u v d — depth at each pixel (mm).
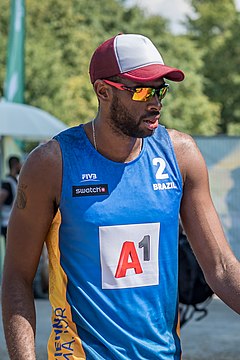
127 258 5125
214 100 71688
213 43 73062
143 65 4973
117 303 5109
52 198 5145
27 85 49156
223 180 21375
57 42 54875
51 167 5117
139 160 5199
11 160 19297
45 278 16828
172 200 5230
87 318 5113
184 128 61500
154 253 5180
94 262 5109
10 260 5281
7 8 52969
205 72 72375
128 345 5105
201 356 12859
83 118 51531
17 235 5234
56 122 21547
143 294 5152
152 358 5156
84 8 60281
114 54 5020
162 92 5078
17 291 5215
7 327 5156
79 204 5102
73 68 54938
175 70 4984
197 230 5355
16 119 20422
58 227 5172
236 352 13141
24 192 5168
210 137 21406
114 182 5141
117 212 5117
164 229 5203
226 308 17438
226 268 5312
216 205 21406
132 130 5066
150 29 64250
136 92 4977
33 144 36281
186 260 10617
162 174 5227
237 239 21250
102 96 5113
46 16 56125
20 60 23844
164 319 5230
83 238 5109
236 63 72250
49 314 16344
